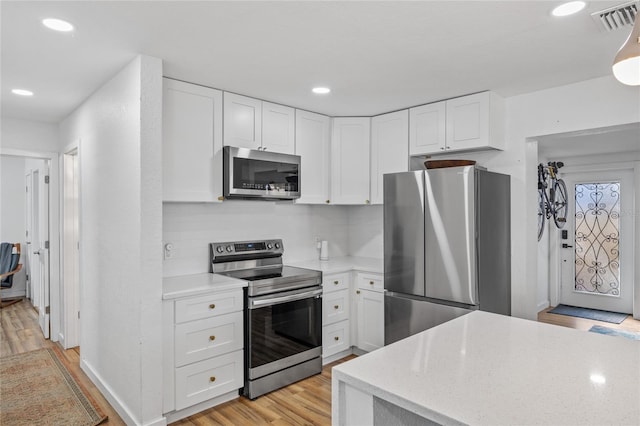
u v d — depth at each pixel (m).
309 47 2.26
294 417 2.61
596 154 5.32
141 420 2.34
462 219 2.82
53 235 4.09
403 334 3.15
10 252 5.96
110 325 2.76
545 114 3.06
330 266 3.65
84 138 3.27
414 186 3.09
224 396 2.81
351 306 3.67
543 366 1.29
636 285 5.03
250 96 3.19
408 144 3.56
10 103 3.33
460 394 1.09
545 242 5.56
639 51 1.17
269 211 3.73
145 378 2.35
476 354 1.39
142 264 2.34
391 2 1.78
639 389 1.12
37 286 5.45
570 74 2.73
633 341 1.53
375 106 3.51
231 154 2.94
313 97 3.24
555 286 5.68
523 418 0.96
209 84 2.89
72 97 3.18
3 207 6.15
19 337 4.30
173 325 2.49
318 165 3.74
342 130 3.85
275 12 1.86
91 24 1.96
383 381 1.17
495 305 3.00
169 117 2.72
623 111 2.71
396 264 3.20
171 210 3.09
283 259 3.83
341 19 1.94
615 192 5.29
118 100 2.61
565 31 2.07
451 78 2.80
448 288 2.89
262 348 2.91
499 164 3.31
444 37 2.14
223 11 1.84
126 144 2.50
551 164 5.46
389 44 2.22
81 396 2.92
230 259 3.38
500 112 3.21
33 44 2.18
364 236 4.32
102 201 2.90
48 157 4.01
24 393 2.97
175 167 2.75
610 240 5.33
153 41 2.17
